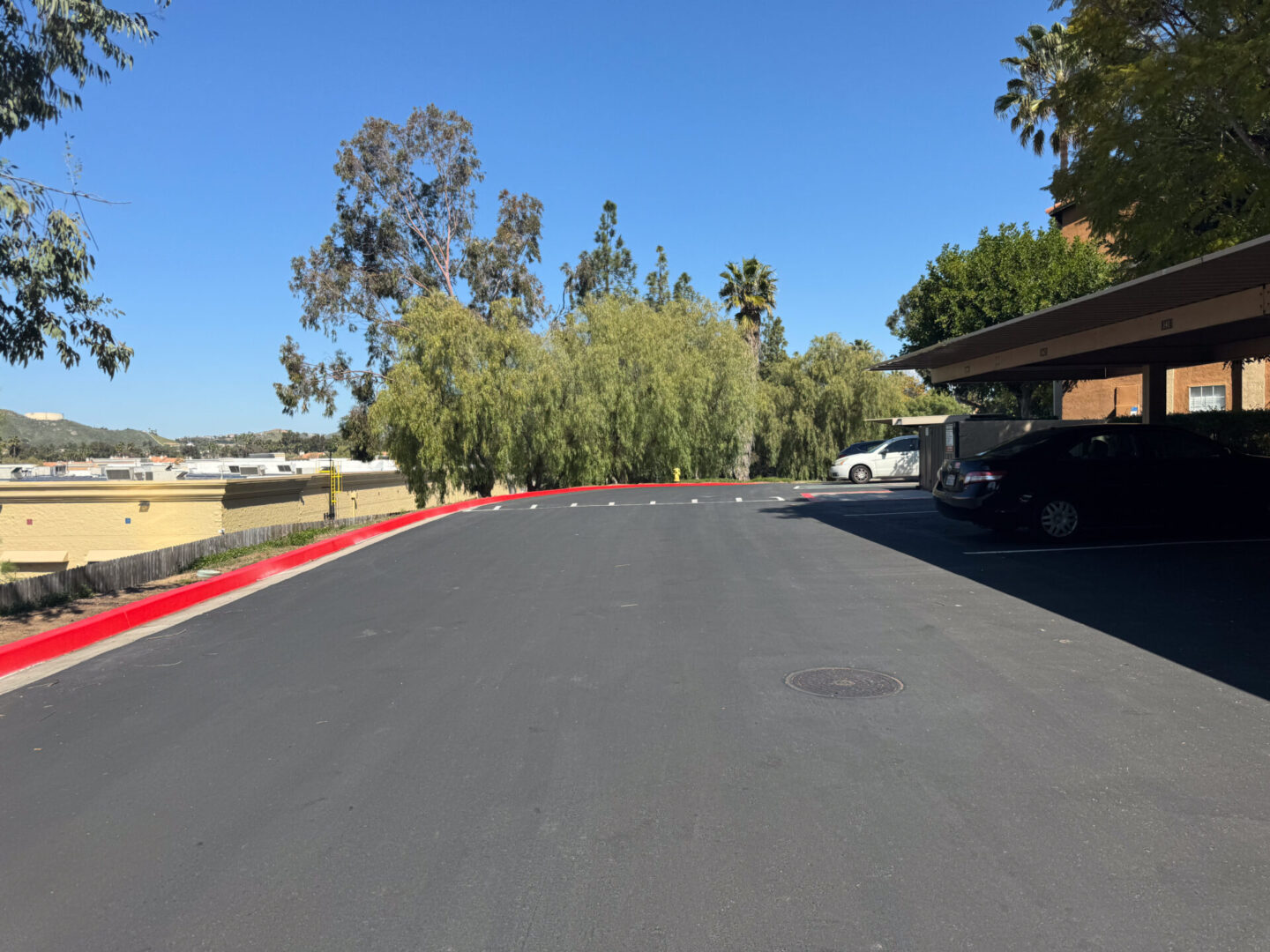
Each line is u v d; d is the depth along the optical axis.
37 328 8.27
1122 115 15.47
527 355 32.62
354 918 3.17
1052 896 3.16
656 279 58.34
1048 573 9.48
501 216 43.22
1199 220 16.22
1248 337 16.28
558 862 3.54
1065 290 29.05
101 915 3.25
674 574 10.38
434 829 3.87
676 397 36.03
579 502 24.47
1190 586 8.48
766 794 4.10
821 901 3.18
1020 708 5.17
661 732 4.98
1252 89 12.93
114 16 8.16
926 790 4.09
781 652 6.60
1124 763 4.31
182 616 9.19
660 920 3.09
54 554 20.42
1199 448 11.76
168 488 20.31
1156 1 14.97
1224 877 3.25
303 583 11.07
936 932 2.96
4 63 7.88
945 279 32.28
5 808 4.25
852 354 43.06
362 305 40.50
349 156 40.59
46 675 6.89
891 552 11.49
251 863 3.61
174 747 5.04
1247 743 4.52
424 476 30.56
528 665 6.51
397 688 6.02
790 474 43.56
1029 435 12.35
